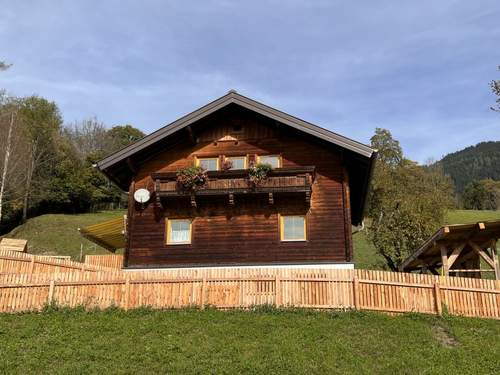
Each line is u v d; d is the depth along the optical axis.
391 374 13.06
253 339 15.09
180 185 22.45
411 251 37.19
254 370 13.01
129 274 18.23
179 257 22.33
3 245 33.06
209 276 18.17
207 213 22.75
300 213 22.20
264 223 22.23
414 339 15.30
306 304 17.61
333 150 23.00
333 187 22.39
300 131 22.98
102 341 14.99
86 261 29.28
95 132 92.44
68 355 14.05
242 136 23.91
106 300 17.95
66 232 54.81
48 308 17.70
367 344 14.89
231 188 22.12
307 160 23.03
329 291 17.70
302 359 13.68
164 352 14.16
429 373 13.05
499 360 14.03
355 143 21.45
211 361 13.55
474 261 25.39
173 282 18.12
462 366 13.58
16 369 13.20
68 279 18.22
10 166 57.84
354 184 25.44
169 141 24.11
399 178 47.19
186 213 22.89
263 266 21.52
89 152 88.06
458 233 21.06
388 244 37.59
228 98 22.67
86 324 16.38
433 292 17.59
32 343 14.90
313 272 17.94
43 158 69.88
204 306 17.78
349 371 13.12
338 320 16.66
